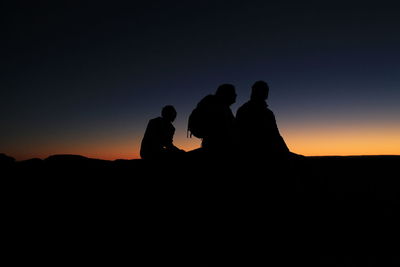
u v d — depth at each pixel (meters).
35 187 4.34
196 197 3.42
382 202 3.12
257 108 3.77
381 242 2.40
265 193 3.25
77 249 2.47
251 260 2.26
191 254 2.39
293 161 3.64
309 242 2.50
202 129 3.91
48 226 2.99
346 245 2.41
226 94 3.96
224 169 3.57
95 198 3.78
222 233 2.78
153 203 3.45
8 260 2.24
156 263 2.22
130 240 2.67
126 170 4.82
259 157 3.52
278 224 2.84
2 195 4.01
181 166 4.09
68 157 6.14
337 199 3.18
